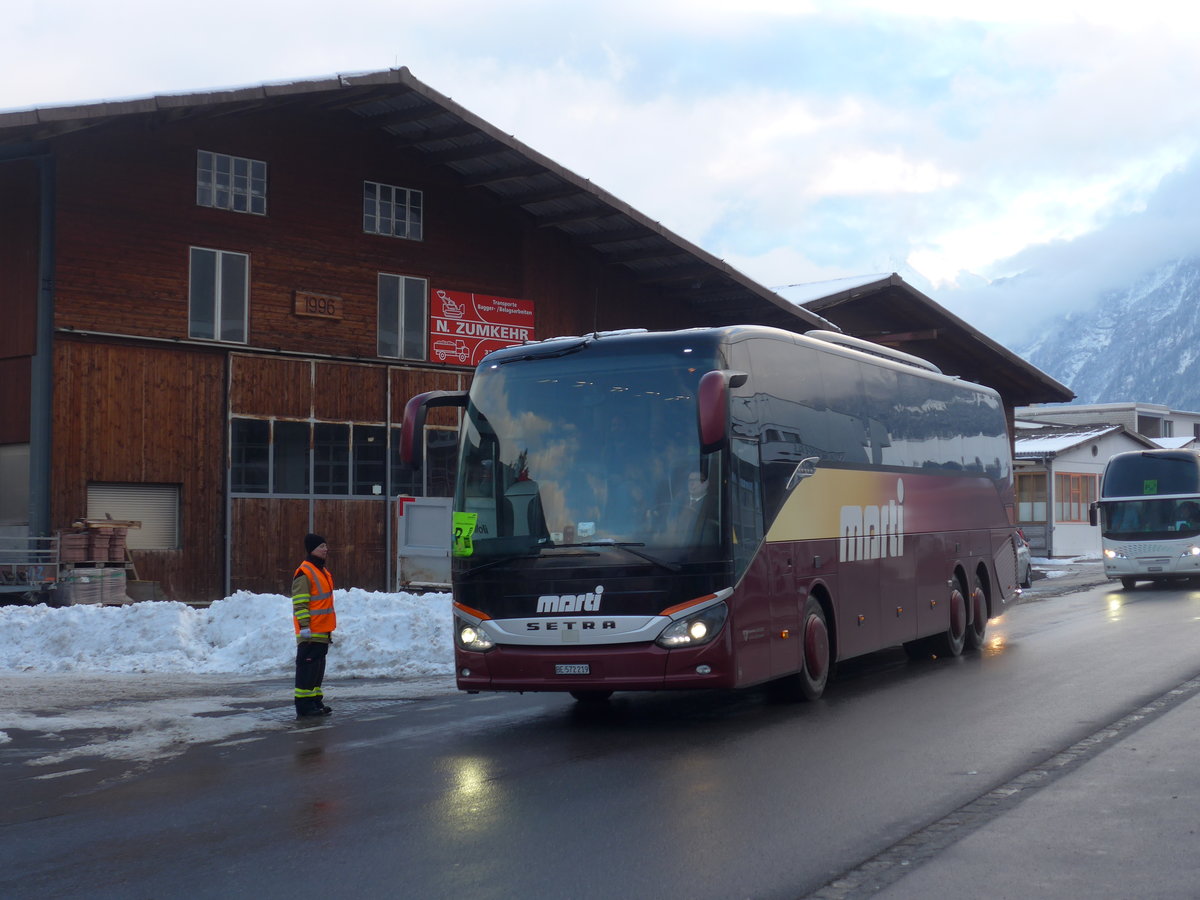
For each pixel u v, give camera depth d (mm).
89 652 17719
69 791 9055
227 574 26875
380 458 29562
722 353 11531
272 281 27953
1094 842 6789
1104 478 33844
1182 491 32656
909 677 14805
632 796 8305
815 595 13438
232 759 10203
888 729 10859
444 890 6148
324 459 28609
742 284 34531
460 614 11609
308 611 12617
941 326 45000
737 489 11406
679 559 11023
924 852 6660
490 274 31688
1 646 17969
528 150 29031
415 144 29859
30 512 24750
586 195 30797
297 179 28453
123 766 10016
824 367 13992
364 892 6164
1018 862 6422
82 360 25266
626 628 11008
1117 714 11211
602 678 11039
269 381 27828
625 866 6508
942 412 17812
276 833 7500
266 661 17062
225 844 7262
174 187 26562
